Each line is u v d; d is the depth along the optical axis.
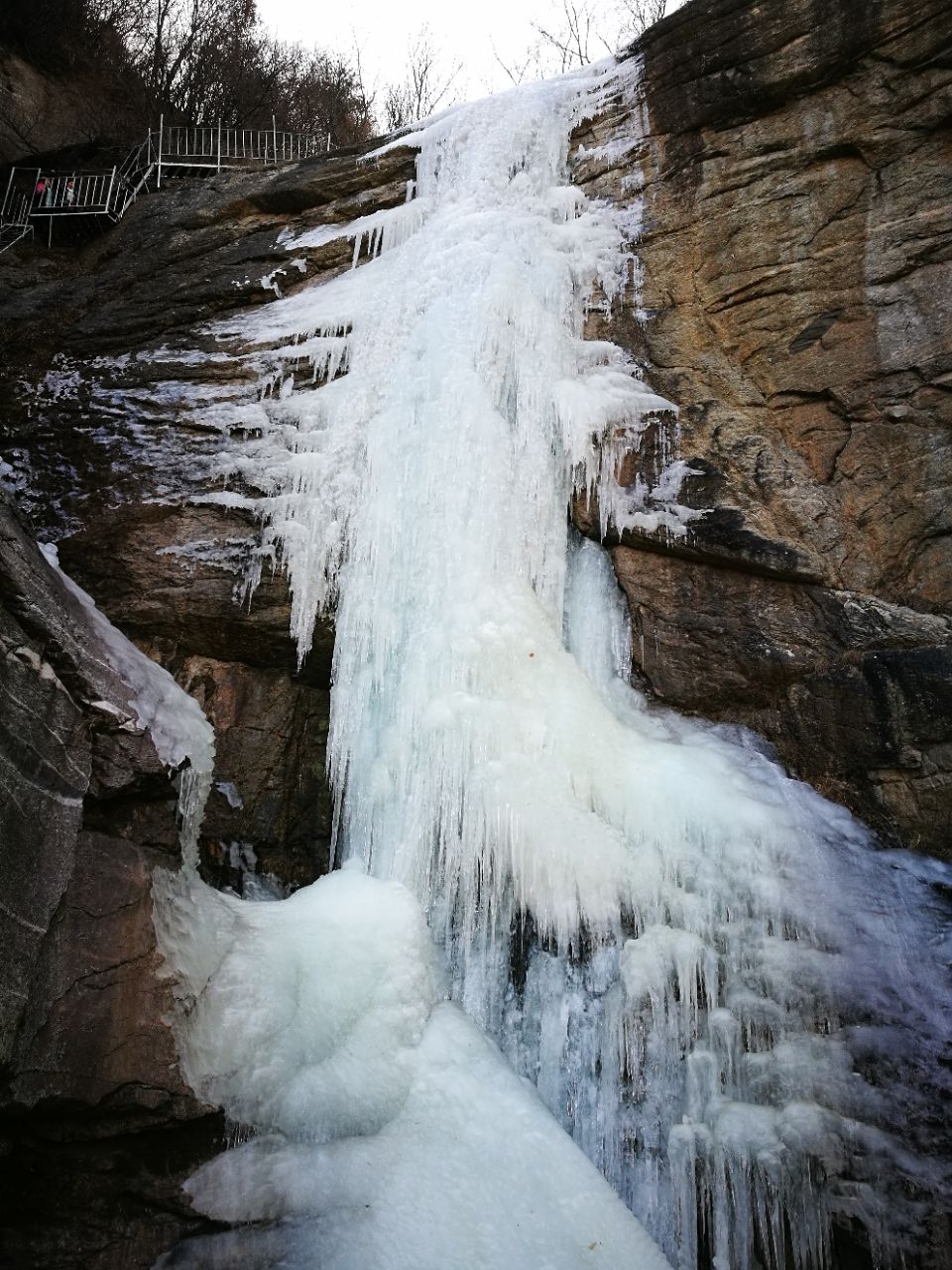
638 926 5.85
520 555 7.38
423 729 6.64
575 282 8.62
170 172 13.80
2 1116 4.21
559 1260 4.72
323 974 5.57
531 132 9.34
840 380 7.41
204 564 8.07
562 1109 5.67
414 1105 5.30
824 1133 4.86
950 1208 4.61
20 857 4.39
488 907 6.21
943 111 7.37
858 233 7.60
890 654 6.51
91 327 9.90
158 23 20.72
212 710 7.98
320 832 7.97
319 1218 4.68
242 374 9.06
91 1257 4.37
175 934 5.07
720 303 8.04
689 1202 5.04
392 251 9.37
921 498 6.94
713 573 7.35
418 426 7.93
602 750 6.49
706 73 8.53
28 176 14.22
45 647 4.89
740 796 6.14
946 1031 5.07
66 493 8.73
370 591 7.55
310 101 22.73
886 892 5.68
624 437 7.80
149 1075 4.61
